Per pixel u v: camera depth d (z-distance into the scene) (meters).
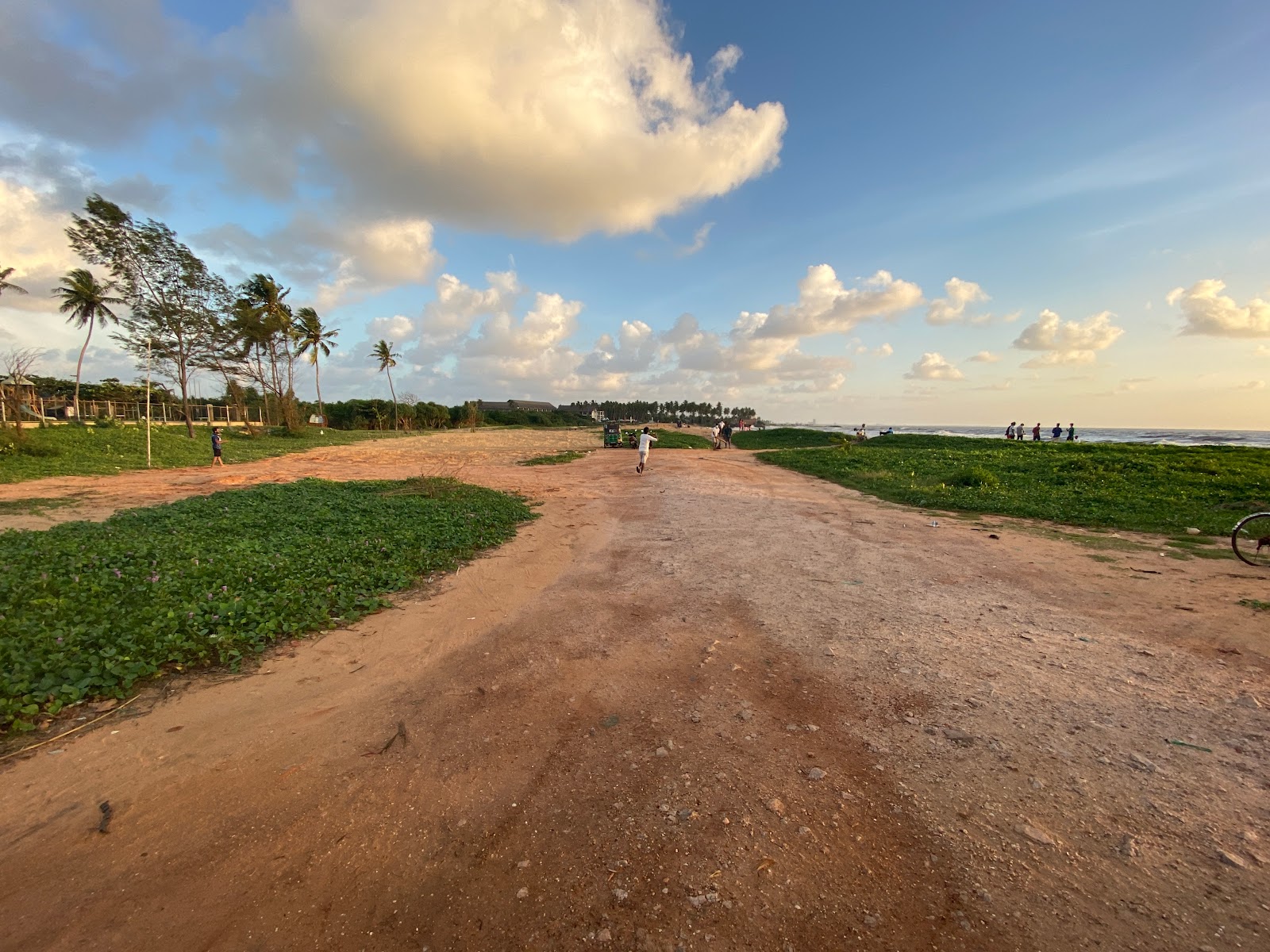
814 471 19.81
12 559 6.27
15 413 20.78
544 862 2.44
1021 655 4.52
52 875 2.36
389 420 67.75
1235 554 7.80
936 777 2.96
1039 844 2.47
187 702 3.84
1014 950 1.98
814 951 2.01
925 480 16.06
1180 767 3.01
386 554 7.62
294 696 3.97
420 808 2.80
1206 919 2.08
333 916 2.19
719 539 9.05
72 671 3.82
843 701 3.81
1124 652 4.57
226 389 42.28
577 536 9.47
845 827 2.62
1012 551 8.27
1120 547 8.45
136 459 21.72
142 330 31.31
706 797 2.83
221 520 9.23
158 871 2.39
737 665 4.41
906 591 6.33
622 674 4.29
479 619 5.55
